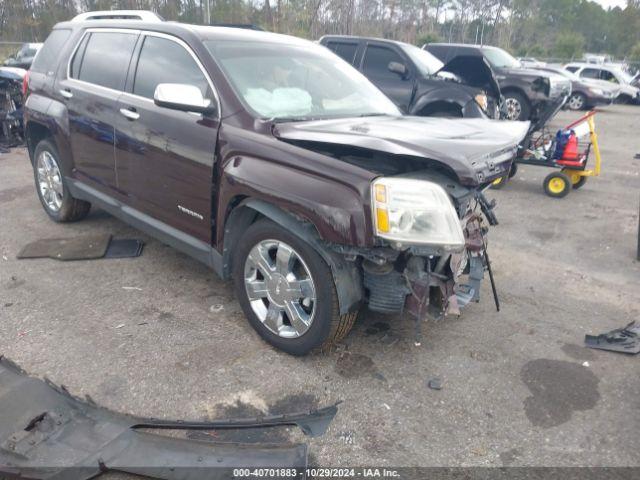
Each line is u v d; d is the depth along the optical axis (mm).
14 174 7488
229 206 3287
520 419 2807
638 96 23531
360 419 2754
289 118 3402
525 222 6277
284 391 2953
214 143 3357
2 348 3242
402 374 3133
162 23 4043
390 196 2656
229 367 3139
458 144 2939
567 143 7512
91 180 4602
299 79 3877
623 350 3439
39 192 5457
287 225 2951
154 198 3922
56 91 4852
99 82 4434
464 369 3207
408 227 2652
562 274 4730
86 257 4555
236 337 3451
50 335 3404
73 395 2842
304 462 2410
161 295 3986
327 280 2922
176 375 3053
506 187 8008
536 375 3184
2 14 40375
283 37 4352
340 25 37344
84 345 3311
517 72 12938
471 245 3199
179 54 3771
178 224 3783
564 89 13320
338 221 2715
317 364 3193
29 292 3961
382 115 3969
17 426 2502
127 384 2961
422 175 2998
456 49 13156
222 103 3396
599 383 3129
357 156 3184
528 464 2510
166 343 3361
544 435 2697
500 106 9328
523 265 4910
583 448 2619
